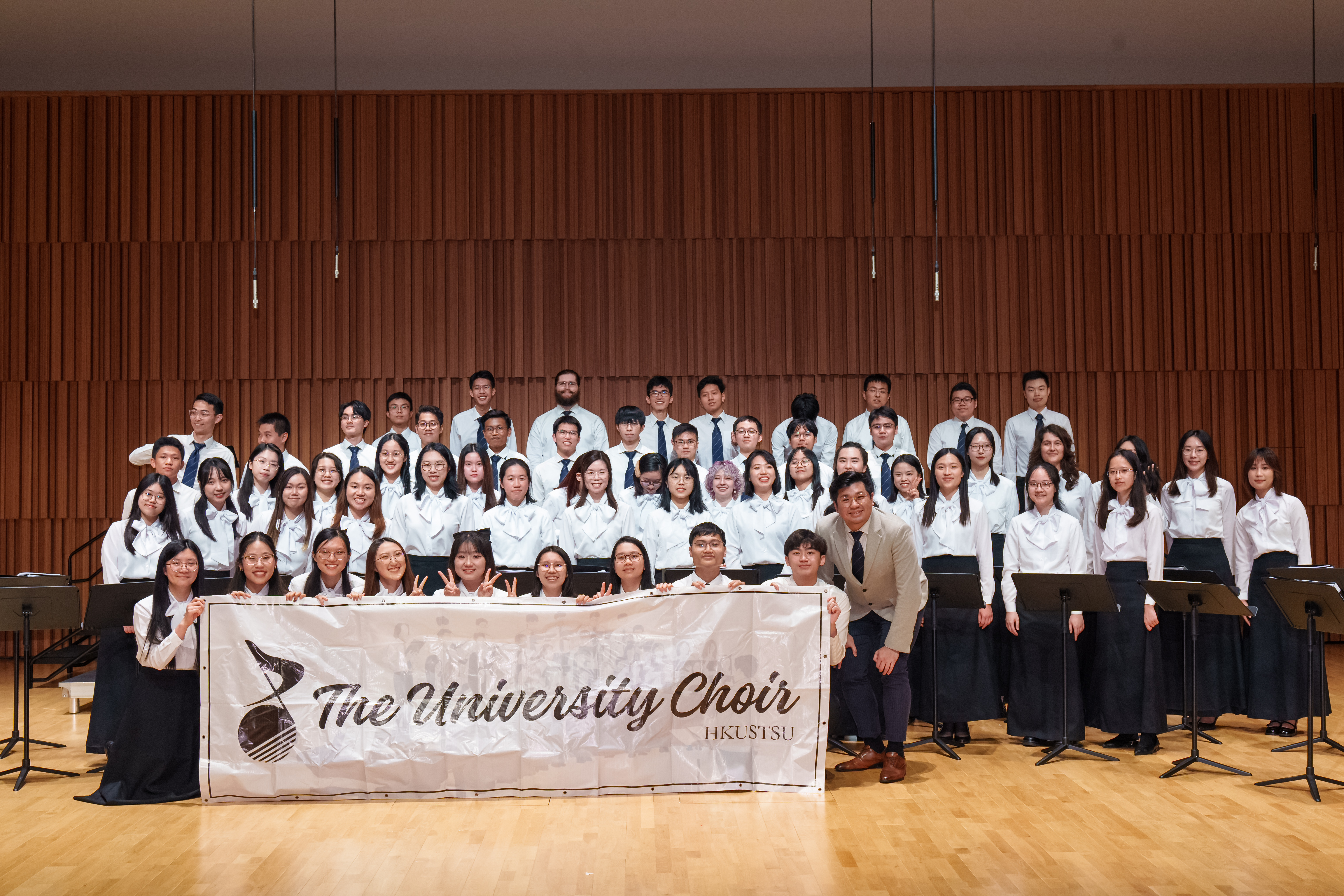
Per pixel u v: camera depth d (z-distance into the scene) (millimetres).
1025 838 3783
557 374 8438
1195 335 8523
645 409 8461
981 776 4660
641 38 8422
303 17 8023
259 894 3270
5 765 4871
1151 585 4801
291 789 4188
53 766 4879
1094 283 8531
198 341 8406
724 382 8445
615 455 6531
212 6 7852
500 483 5848
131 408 8406
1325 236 8602
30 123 8406
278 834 3828
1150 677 5043
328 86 8664
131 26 8117
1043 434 5891
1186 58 8789
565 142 8492
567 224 8461
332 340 8422
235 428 8406
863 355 8492
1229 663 5621
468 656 4250
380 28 8211
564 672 4273
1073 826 3926
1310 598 4262
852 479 4453
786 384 8492
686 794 4305
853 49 8625
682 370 8477
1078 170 8547
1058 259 8539
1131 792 4398
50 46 8398
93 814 4102
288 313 8414
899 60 8773
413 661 4234
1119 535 5168
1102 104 8570
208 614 4184
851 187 8523
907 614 4539
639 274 8492
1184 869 3463
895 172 8547
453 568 4609
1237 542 5750
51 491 8367
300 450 8406
